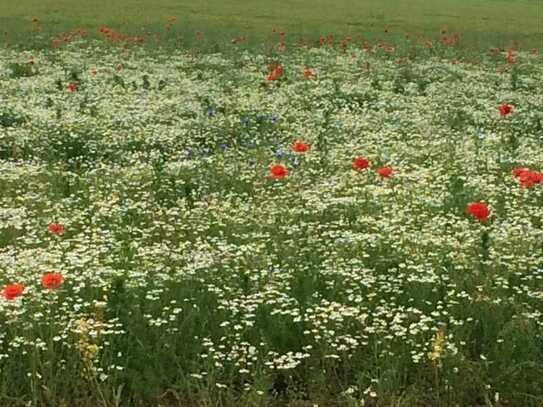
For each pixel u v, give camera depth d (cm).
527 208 931
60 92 1648
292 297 652
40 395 529
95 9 4016
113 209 893
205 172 1072
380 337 593
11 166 1063
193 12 4078
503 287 666
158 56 2500
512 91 1962
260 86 1877
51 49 2589
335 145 1248
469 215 880
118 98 1614
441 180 1034
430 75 2231
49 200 937
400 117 1485
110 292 652
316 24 3791
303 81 1991
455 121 1480
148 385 538
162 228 871
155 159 1150
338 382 562
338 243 786
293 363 548
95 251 731
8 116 1370
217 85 1889
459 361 558
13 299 582
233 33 3228
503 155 1173
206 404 524
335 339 588
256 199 971
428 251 773
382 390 537
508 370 552
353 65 2398
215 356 556
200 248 773
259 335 593
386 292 667
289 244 790
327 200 938
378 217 888
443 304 646
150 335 590
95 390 532
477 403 543
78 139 1252
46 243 802
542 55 2880
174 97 1680
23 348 564
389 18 4200
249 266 724
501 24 4147
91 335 559
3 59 2281
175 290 662
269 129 1380
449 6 5228
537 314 612
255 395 526
